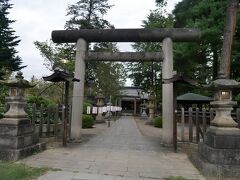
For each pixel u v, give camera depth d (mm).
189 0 23219
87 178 5641
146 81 32062
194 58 20344
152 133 15508
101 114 25109
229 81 6734
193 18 21000
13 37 28125
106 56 10906
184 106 22406
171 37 10633
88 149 9086
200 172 6391
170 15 25984
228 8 12328
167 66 10500
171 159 7832
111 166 6742
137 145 10305
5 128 7230
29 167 6301
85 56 11000
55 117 11633
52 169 6242
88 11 25641
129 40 10883
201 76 21969
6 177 5293
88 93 29781
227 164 6082
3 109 10711
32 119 10289
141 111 46312
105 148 9398
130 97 53531
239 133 6254
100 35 10867
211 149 6191
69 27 24906
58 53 22797
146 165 6984
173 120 9367
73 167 6516
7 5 28172
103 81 29312
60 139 11109
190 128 10703
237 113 8344
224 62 12305
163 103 10438
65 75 9477
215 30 17156
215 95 7059
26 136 7684
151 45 26469
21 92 7785
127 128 19141
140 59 10758
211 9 18656
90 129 17516
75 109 10789
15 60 27641
